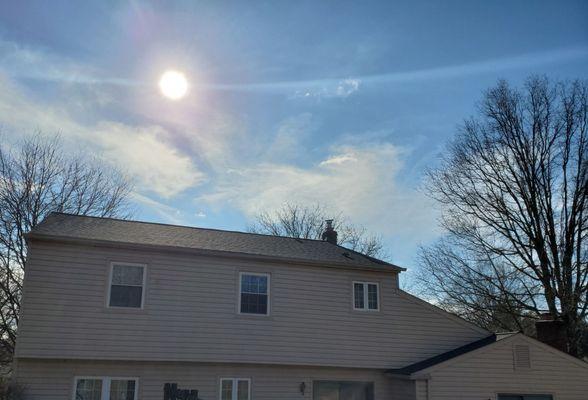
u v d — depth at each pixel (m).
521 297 24.83
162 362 15.09
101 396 14.48
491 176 25.86
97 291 14.79
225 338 15.91
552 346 18.53
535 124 24.86
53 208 27.98
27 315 13.95
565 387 17.20
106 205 30.31
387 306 18.31
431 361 17.39
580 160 23.59
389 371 17.48
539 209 24.17
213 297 16.09
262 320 16.55
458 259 27.77
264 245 18.77
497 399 16.34
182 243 16.50
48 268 14.45
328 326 17.33
